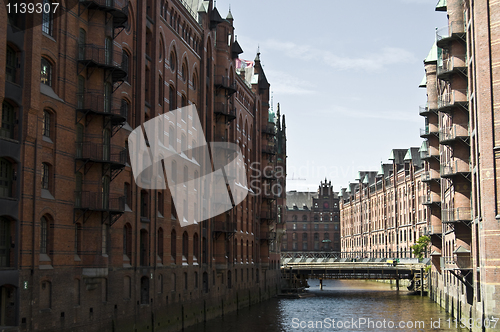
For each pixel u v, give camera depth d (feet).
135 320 129.08
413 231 363.76
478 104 140.56
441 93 214.69
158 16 146.92
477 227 151.84
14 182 91.81
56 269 100.78
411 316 199.52
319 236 634.43
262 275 267.80
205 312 180.34
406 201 382.83
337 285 405.18
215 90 198.80
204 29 185.57
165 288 148.05
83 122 111.14
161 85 150.92
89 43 112.06
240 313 206.49
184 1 181.98
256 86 267.59
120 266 122.93
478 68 140.46
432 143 228.63
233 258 216.74
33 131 94.79
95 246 110.11
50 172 101.60
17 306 89.97
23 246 92.12
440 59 217.36
